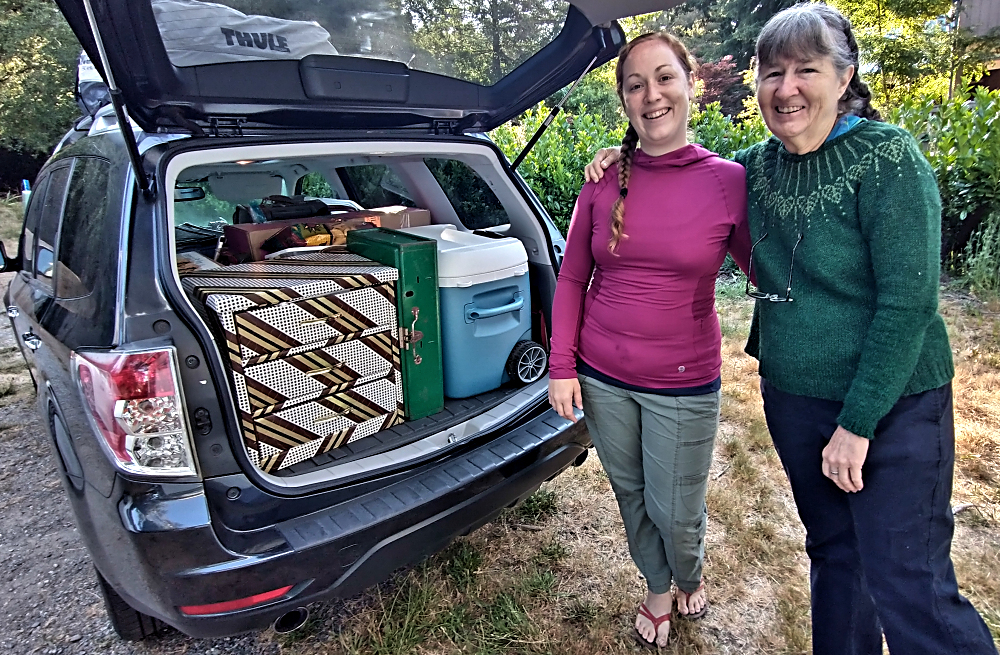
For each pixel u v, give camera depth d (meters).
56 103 12.54
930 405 1.30
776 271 1.39
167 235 1.53
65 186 2.25
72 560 2.39
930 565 1.31
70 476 1.65
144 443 1.41
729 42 22.34
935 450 1.30
